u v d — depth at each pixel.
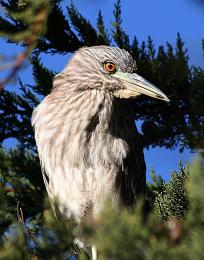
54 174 11.23
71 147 11.05
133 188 11.48
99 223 4.87
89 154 11.06
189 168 8.44
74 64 11.56
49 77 13.36
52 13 13.16
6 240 5.13
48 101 11.49
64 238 5.13
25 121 13.70
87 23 13.54
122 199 11.23
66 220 5.22
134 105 13.70
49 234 5.14
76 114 11.14
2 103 13.59
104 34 13.59
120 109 11.36
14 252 5.01
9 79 5.54
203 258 4.57
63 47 13.79
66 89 11.41
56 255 5.14
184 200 8.51
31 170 13.46
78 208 11.03
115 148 11.15
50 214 5.23
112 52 11.34
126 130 11.36
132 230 4.67
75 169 11.06
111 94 11.30
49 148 11.24
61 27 13.51
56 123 11.21
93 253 9.95
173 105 13.65
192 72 13.28
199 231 4.70
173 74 13.28
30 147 13.79
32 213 13.10
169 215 8.52
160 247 4.61
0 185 13.16
